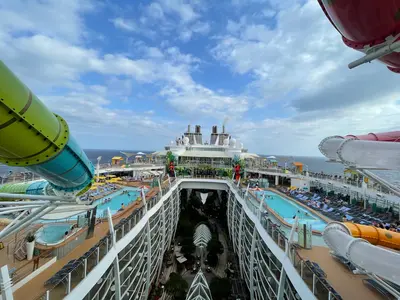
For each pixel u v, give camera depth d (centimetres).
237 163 3778
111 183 3503
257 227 1586
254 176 4212
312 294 830
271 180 4119
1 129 502
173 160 3788
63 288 796
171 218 2688
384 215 2038
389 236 932
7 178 2398
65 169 696
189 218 3556
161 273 2266
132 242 1409
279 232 1212
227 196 3509
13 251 1135
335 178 3067
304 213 2147
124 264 1279
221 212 3725
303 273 914
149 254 1714
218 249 2617
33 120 539
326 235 772
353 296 855
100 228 1547
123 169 4278
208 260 2462
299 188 3344
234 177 3625
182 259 2478
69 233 1308
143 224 1570
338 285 920
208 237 2652
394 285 852
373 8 388
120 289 1191
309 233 1256
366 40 462
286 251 1095
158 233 2080
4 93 467
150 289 1925
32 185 1299
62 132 646
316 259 1128
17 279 893
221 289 1977
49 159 632
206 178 3494
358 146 543
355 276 980
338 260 1109
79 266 881
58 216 1359
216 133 5228
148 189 2942
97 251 1008
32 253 1075
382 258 552
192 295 1670
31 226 1423
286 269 1042
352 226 980
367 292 879
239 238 2230
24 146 565
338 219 1912
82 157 741
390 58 513
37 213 815
